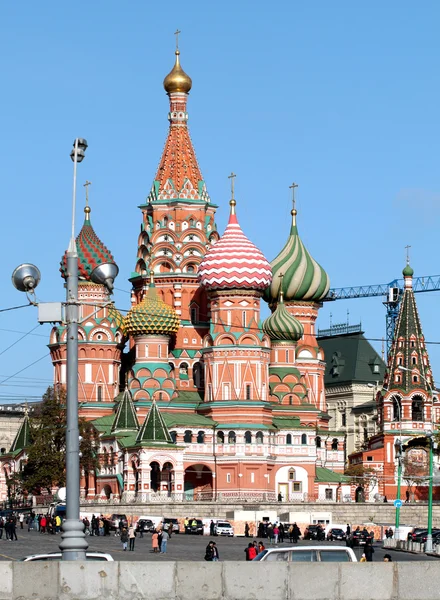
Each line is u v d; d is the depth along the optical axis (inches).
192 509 7549.2
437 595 2461.9
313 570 2459.4
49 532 6328.7
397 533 5836.6
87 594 2417.6
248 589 2448.3
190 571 2444.6
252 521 6776.6
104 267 2613.2
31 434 7623.0
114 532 6520.7
